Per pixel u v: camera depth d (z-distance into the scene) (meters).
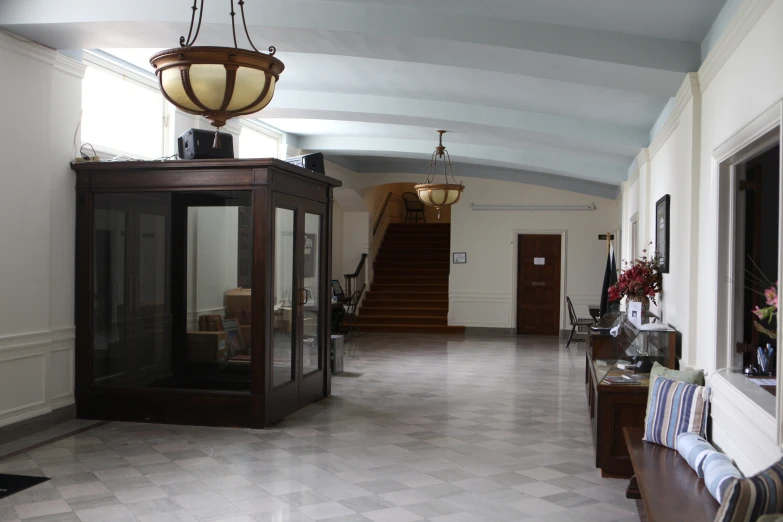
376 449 5.53
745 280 4.39
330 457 5.27
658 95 5.93
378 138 11.58
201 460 5.14
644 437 4.47
